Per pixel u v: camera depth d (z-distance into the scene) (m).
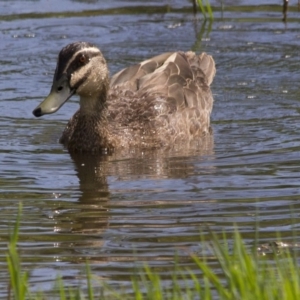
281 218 17.44
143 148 22.53
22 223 17.39
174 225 17.17
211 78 26.12
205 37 30.70
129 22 32.00
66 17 32.34
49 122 24.58
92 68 22.03
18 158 21.50
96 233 16.84
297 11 32.72
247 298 11.88
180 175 20.14
